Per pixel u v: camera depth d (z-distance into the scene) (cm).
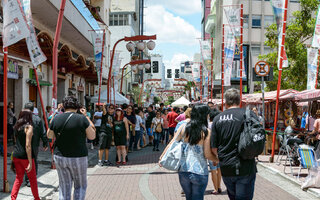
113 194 742
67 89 2417
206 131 451
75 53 2616
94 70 2606
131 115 1569
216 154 455
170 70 5347
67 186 517
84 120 517
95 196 724
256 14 4203
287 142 1116
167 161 448
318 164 785
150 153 1537
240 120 427
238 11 1577
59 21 977
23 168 622
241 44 1580
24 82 1616
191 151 452
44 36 1468
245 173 420
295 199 702
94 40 1747
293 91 1644
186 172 448
